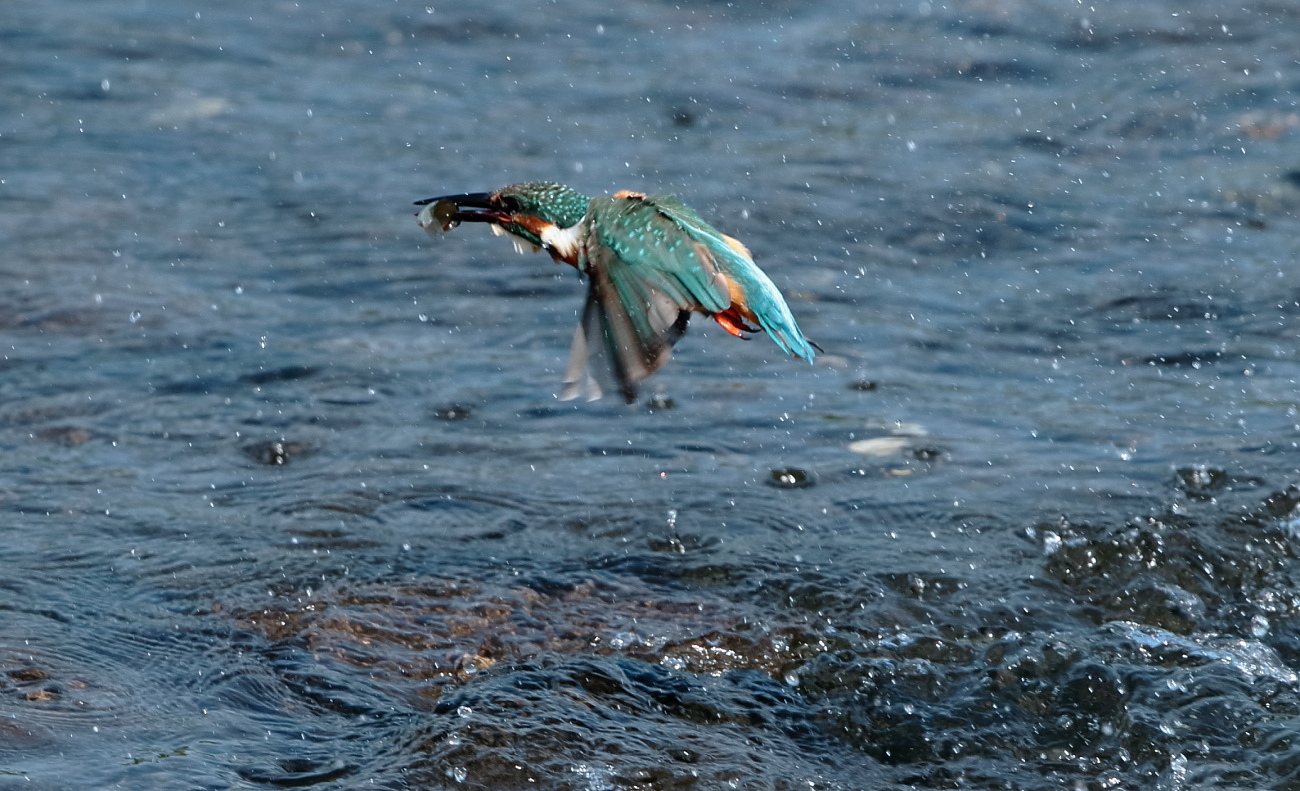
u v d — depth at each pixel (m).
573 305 15.16
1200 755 7.99
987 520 10.55
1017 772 7.93
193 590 9.31
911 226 17.44
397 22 25.44
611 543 10.22
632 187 18.41
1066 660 8.75
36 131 19.45
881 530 10.44
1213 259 16.41
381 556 9.88
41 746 7.46
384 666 8.59
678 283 7.03
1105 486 11.02
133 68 22.34
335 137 20.02
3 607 8.91
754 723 8.23
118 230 16.39
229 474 11.12
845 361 13.80
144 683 8.23
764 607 9.42
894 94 22.69
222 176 18.42
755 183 18.66
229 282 15.22
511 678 8.34
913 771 7.93
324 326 14.27
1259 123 20.64
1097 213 17.89
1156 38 24.59
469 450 11.71
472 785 7.39
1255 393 12.95
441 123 20.78
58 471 11.01
